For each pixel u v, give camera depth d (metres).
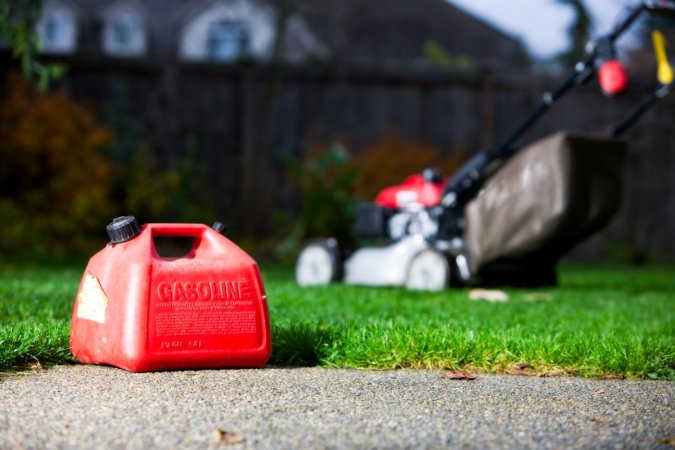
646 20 3.90
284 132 5.69
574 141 3.20
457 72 5.80
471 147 5.84
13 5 3.71
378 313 2.50
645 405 1.62
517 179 3.30
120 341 1.75
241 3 8.63
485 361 1.91
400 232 3.50
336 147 5.36
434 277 3.31
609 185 3.26
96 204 5.11
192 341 1.77
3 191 5.12
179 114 5.55
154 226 1.82
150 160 5.45
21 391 1.60
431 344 1.92
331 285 3.37
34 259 4.70
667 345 2.00
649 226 5.99
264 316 1.83
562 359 1.91
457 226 3.46
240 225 5.57
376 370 1.88
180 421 1.45
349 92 5.74
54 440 1.35
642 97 5.13
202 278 1.79
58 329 1.96
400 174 5.47
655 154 5.96
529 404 1.60
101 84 5.47
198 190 5.56
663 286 3.84
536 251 3.35
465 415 1.52
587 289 3.56
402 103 5.78
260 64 5.61
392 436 1.40
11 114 5.12
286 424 1.44
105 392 1.61
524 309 2.68
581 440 1.40
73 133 5.14
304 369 1.87
